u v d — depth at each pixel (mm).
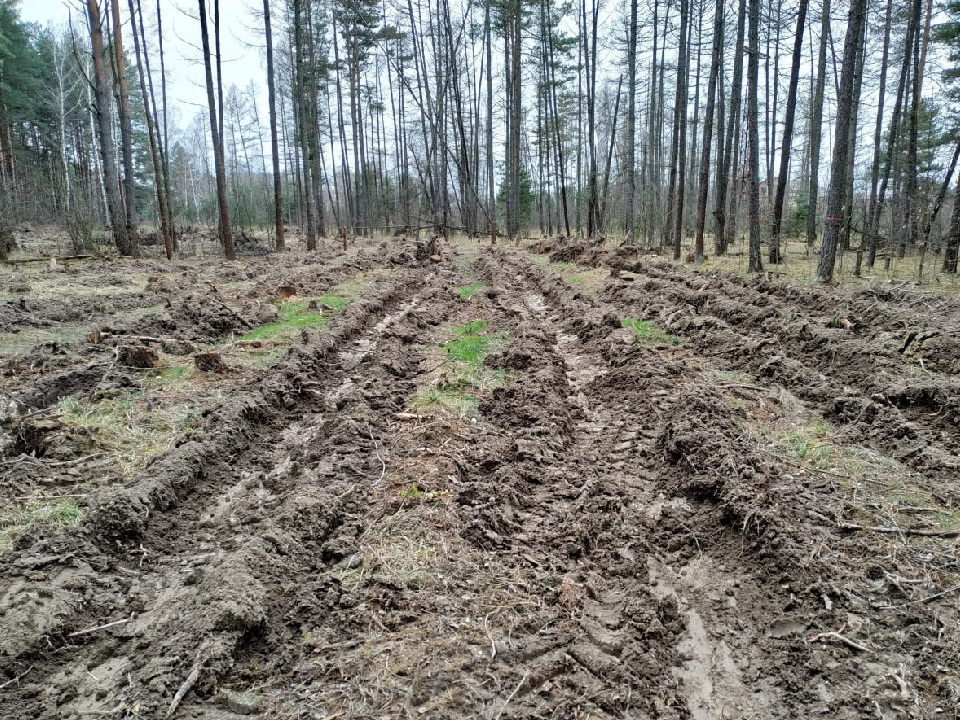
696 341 8234
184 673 2797
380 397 6371
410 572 3453
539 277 14727
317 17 32750
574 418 6129
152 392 6258
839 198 11469
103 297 10891
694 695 2826
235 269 15875
